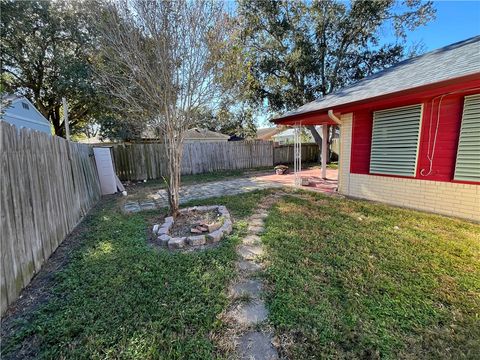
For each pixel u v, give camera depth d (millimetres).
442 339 1647
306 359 1514
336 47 12805
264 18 12195
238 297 2139
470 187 3926
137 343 1642
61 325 1804
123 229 3928
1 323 1842
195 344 1636
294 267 2598
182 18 3730
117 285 2312
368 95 4727
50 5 9234
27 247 2410
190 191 7316
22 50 9719
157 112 4125
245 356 1549
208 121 5312
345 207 4930
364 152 5590
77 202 4434
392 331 1720
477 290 2148
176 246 3201
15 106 7012
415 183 4656
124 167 9789
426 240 3223
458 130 3994
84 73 9445
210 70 4156
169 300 2092
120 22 3742
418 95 3910
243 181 9000
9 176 2166
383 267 2557
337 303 2016
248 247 3160
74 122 13203
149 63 3799
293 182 8469
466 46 4957
